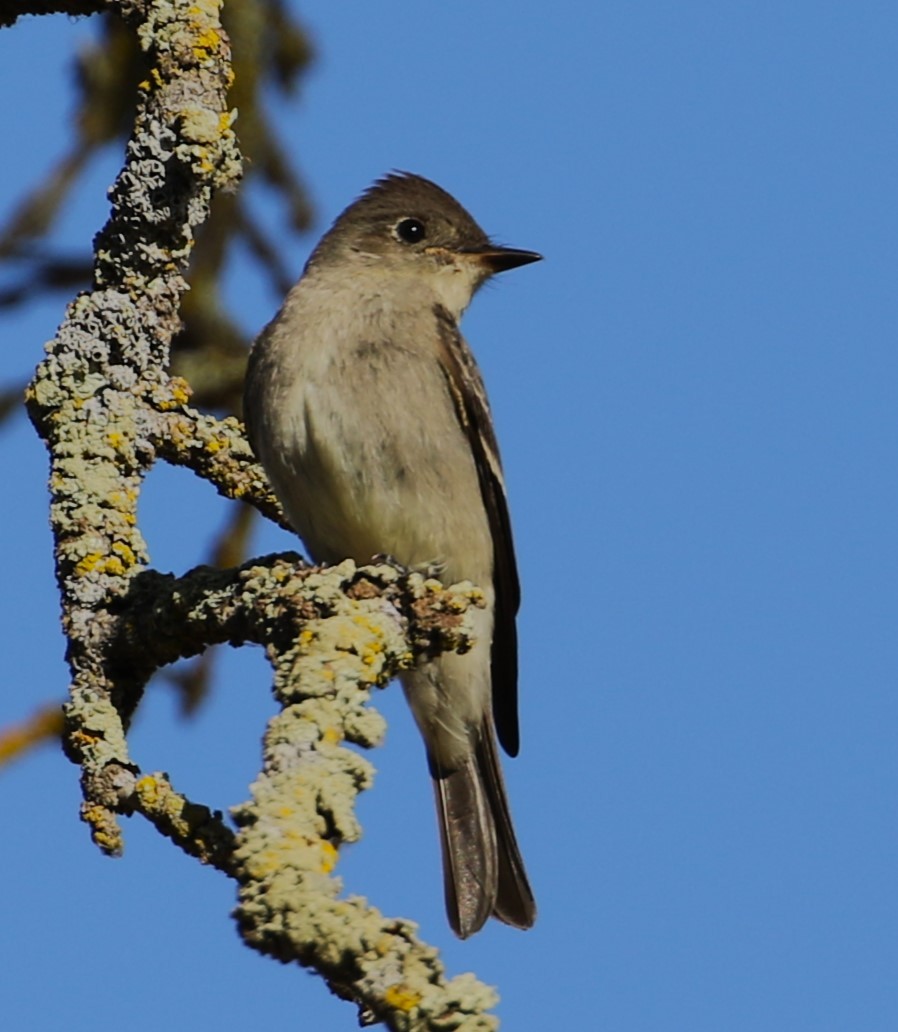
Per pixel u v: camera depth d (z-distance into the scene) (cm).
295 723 763
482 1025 650
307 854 695
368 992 656
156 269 1005
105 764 846
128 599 925
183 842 777
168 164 993
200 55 1009
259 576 874
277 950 665
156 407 1019
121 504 962
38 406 985
